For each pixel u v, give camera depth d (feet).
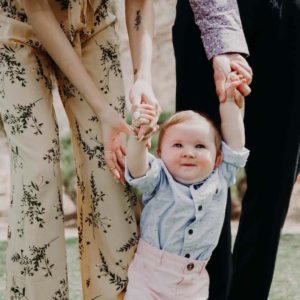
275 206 10.25
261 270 10.35
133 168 9.16
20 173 9.38
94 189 9.79
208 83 10.39
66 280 9.53
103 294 9.90
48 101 9.57
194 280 9.55
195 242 9.40
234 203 20.26
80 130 9.84
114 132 9.57
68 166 20.84
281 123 10.10
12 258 9.50
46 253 9.33
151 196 9.50
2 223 19.52
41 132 9.36
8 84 9.45
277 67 10.00
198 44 10.31
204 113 10.21
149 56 9.70
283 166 10.17
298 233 17.75
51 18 9.26
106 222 9.77
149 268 9.46
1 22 9.48
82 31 9.80
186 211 9.29
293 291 13.55
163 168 9.44
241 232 10.43
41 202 9.27
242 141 9.63
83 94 9.42
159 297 9.46
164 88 25.59
